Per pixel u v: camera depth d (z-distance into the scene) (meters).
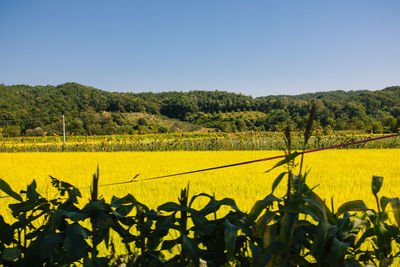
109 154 26.67
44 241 1.27
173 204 1.51
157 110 142.12
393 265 2.65
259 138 32.31
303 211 1.27
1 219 1.54
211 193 7.54
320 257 1.24
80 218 1.36
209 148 31.59
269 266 1.24
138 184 9.23
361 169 12.49
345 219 1.47
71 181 10.34
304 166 13.61
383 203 1.51
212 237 1.43
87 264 1.33
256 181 9.59
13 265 1.45
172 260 1.50
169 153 26.73
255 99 152.25
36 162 19.17
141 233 1.52
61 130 83.69
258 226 1.32
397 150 23.88
